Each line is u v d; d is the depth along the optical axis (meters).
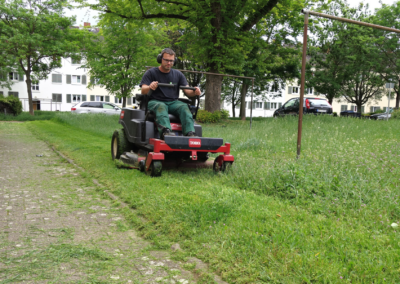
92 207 4.34
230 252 2.75
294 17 19.05
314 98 20.80
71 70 52.91
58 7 31.53
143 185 4.97
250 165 5.74
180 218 3.52
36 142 12.09
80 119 20.86
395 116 20.69
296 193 4.20
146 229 3.47
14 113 29.33
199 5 15.48
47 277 2.55
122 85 27.84
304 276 2.30
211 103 18.00
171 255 2.92
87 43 28.28
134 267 2.72
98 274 2.61
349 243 2.81
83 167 6.93
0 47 30.25
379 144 8.30
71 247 3.09
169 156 6.24
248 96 36.72
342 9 32.22
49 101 52.19
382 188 4.45
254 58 22.45
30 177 6.17
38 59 32.94
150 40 28.02
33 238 3.32
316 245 2.77
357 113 37.00
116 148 7.35
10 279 2.52
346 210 3.71
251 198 4.19
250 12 16.91
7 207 4.34
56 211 4.18
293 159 6.29
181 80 6.41
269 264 2.51
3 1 29.89
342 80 34.09
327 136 10.09
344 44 32.59
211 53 16.70
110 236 3.39
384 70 35.91
